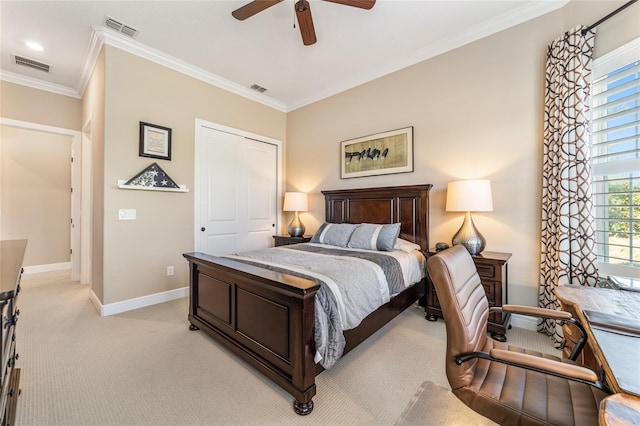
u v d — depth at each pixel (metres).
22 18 2.47
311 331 1.50
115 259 2.80
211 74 3.57
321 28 2.65
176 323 2.58
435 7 2.39
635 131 1.85
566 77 2.15
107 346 2.14
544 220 2.33
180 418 1.43
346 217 3.75
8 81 3.38
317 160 4.25
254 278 1.70
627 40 1.85
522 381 1.09
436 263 1.14
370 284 1.99
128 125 2.88
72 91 3.82
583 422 0.87
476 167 2.75
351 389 1.66
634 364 0.77
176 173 3.29
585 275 2.03
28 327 2.47
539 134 2.41
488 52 2.67
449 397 1.59
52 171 4.73
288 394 1.62
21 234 4.46
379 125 3.51
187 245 3.40
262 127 4.33
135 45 2.88
